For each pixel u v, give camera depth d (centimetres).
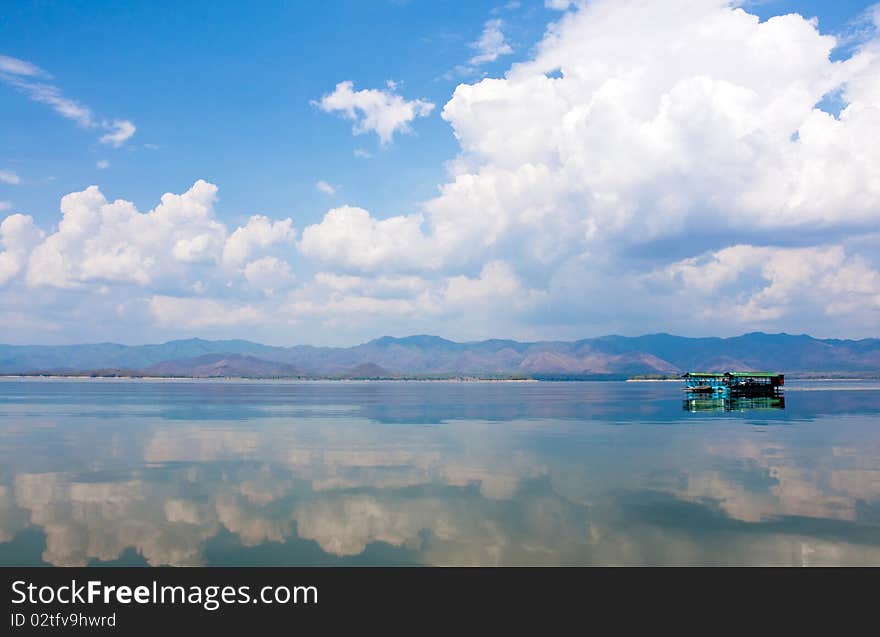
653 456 4219
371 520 2531
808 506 2741
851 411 8850
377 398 14050
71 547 2206
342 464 3900
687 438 5319
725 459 4084
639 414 8431
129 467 3788
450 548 2188
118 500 2888
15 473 3588
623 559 2073
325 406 10338
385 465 3859
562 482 3300
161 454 4328
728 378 13925
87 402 11212
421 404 11206
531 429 6169
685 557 2092
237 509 2716
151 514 2633
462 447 4716
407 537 2311
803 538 2270
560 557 2097
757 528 2398
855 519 2523
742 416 7944
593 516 2581
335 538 2303
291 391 19338
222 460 4059
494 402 12112
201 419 7381
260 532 2377
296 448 4644
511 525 2452
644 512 2639
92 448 4634
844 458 4109
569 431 5972
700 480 3347
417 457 4191
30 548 2194
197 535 2341
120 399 12475
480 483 3275
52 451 4488
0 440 5166
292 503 2822
